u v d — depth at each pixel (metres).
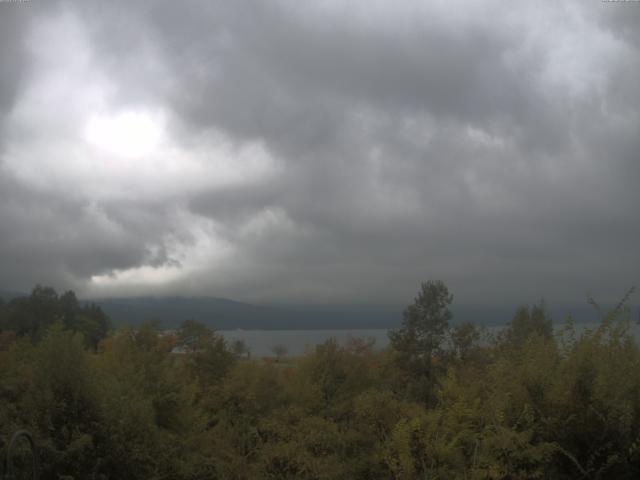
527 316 12.20
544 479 6.71
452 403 8.08
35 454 5.70
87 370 8.67
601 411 6.67
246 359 17.67
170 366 12.96
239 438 12.63
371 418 9.70
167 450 9.56
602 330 7.43
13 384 8.62
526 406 6.94
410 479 7.57
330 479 9.19
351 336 23.50
